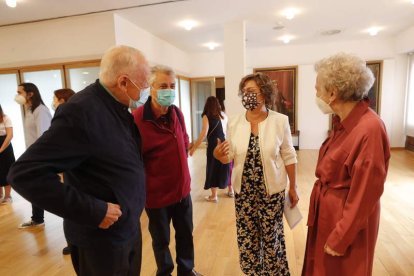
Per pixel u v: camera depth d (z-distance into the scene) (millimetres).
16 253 2434
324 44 6809
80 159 969
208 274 2041
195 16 4434
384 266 2059
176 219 1821
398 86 6500
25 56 4637
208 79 7617
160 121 1692
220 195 3781
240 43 4734
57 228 2918
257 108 1559
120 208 1059
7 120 3576
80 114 954
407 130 6516
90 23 4242
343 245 983
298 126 7152
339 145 1057
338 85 995
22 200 3865
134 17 4379
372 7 4312
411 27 5535
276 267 1636
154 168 1677
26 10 3943
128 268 1193
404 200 3334
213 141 3432
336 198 1062
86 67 4426
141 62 1128
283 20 4820
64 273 2121
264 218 1594
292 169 1643
